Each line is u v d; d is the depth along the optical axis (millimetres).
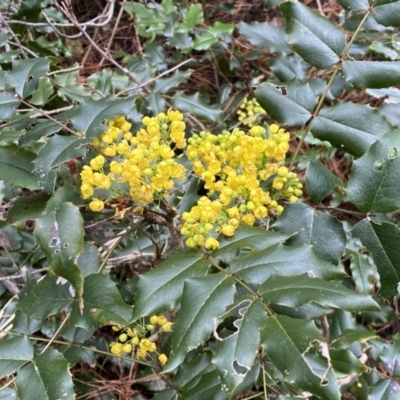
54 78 603
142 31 856
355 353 536
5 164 443
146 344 460
